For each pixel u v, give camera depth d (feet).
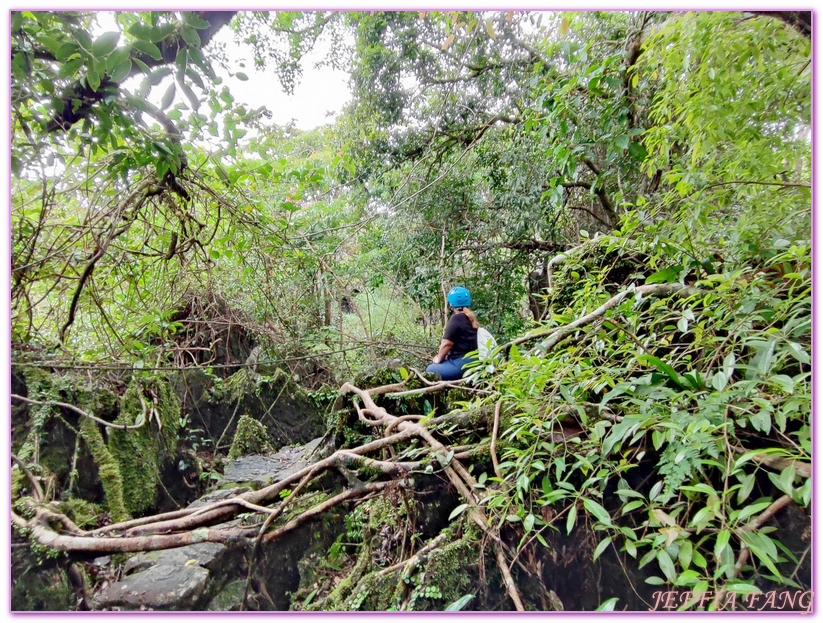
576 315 7.16
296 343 16.03
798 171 6.78
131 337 11.21
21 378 8.74
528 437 5.08
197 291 13.64
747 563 3.84
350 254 20.72
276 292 15.25
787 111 6.16
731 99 6.28
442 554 4.75
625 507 3.81
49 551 5.85
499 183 18.35
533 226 17.75
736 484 3.80
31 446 8.04
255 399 14.82
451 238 20.02
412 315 22.11
